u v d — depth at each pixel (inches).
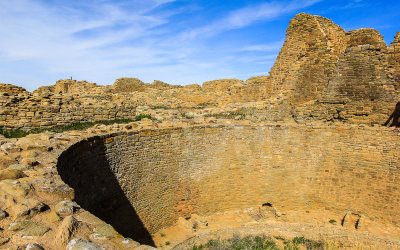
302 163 729.6
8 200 221.5
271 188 725.3
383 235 627.8
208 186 682.8
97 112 724.7
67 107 678.5
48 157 336.8
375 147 684.1
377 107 790.5
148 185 580.4
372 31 1032.8
